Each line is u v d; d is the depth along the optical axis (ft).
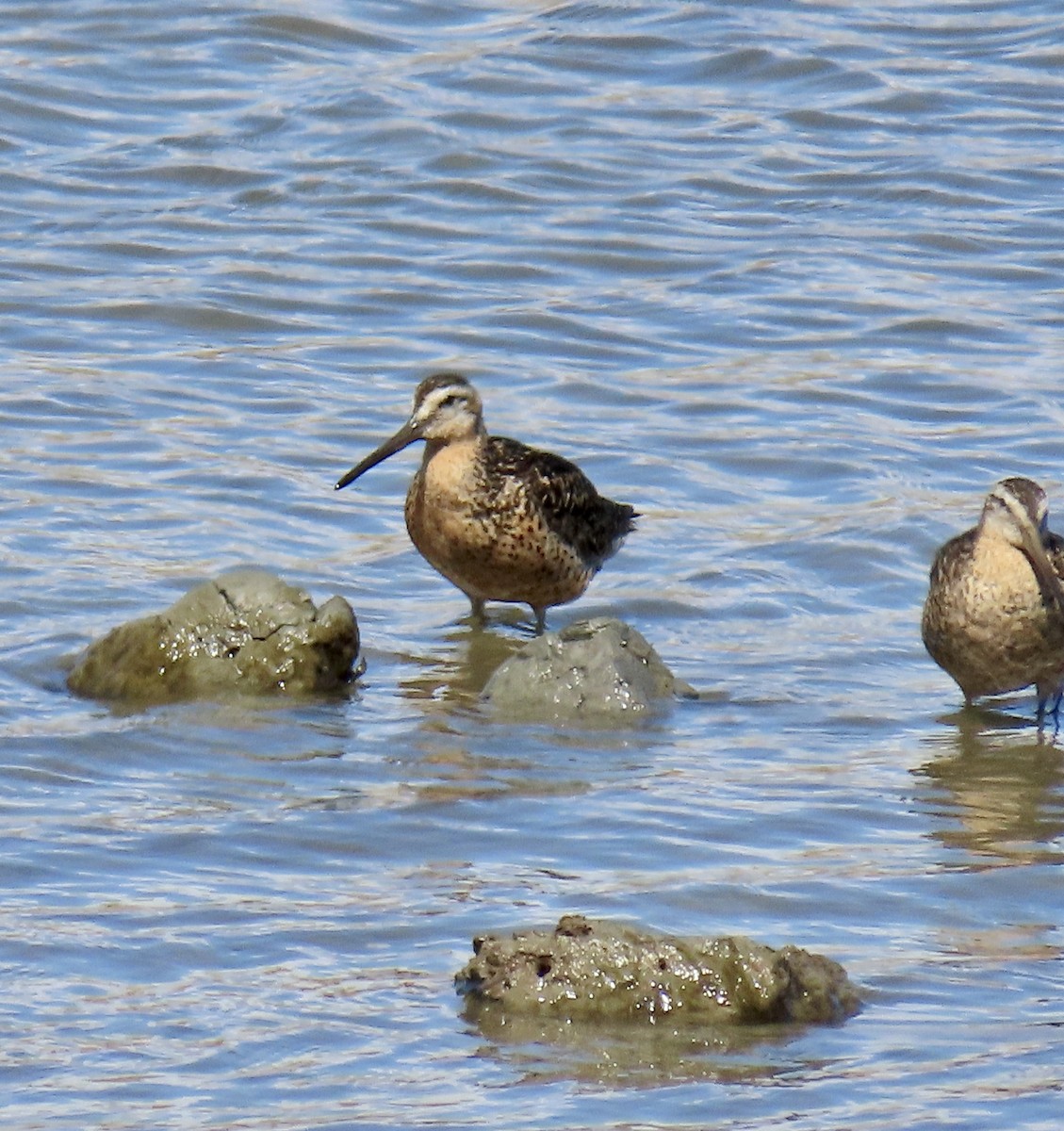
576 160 86.63
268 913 33.96
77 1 98.89
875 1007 31.40
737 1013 30.78
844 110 91.81
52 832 37.11
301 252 78.02
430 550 52.49
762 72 95.09
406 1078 28.86
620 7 100.68
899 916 34.83
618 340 71.36
